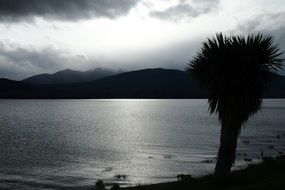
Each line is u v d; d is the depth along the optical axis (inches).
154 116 6796.3
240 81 709.9
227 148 748.6
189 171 1797.5
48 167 1934.1
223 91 724.7
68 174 1765.5
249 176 812.6
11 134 3565.5
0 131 3855.8
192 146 2770.7
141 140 3171.8
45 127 4409.5
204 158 2207.2
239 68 708.0
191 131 3966.5
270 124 4943.4
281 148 2657.5
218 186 743.7
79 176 1718.8
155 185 1064.2
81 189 1445.6
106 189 1369.3
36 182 1589.6
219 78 722.8
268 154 2349.9
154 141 3093.0
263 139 3223.4
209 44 754.2
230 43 726.5
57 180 1632.6
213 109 756.0
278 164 941.2
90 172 1813.5
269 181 728.3
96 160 2159.2
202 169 1847.9
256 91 721.6
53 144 2866.6
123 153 2429.9
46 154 2362.2
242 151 2498.8
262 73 716.7
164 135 3563.0
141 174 1756.9
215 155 2317.9
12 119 5713.6
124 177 1690.5
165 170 1845.5
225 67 714.2
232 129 740.7
